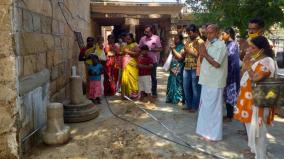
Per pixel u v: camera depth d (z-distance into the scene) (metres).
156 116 6.68
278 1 6.39
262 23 4.33
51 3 6.11
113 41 8.97
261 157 4.11
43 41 5.51
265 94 3.84
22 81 4.38
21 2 4.37
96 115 6.64
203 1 8.40
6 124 4.22
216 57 4.91
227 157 4.54
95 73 7.69
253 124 4.12
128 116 6.71
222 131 5.43
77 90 6.43
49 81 5.87
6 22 4.06
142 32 19.98
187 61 6.81
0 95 4.18
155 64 8.30
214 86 5.09
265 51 3.96
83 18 11.37
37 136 5.11
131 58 8.00
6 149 4.26
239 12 7.32
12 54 4.12
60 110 5.04
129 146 5.00
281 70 8.23
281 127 5.98
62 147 4.93
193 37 6.49
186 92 7.00
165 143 5.12
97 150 4.83
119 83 9.03
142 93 8.11
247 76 4.43
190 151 4.79
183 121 6.32
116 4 14.09
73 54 8.84
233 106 6.13
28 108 4.66
